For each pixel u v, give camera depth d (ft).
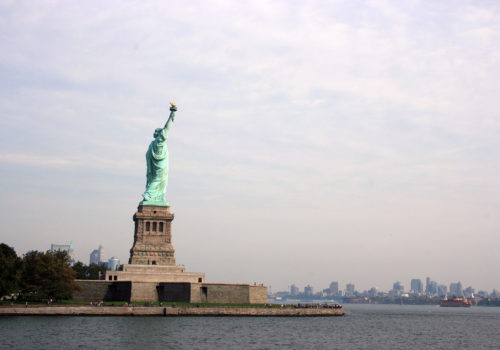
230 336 523.29
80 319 616.80
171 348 440.45
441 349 522.06
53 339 460.96
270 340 512.63
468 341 611.06
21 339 455.63
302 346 488.02
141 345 447.83
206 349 443.32
